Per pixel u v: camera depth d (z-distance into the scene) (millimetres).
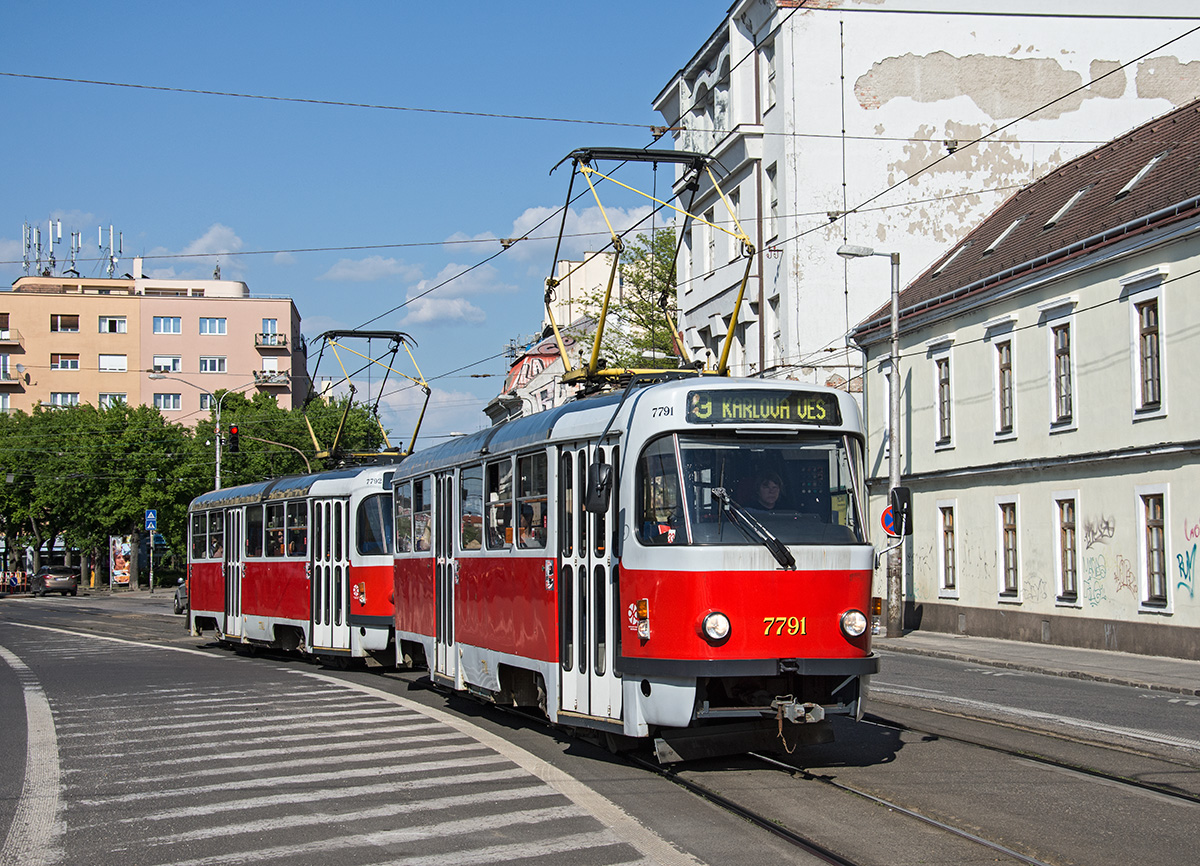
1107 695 16422
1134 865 7168
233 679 19078
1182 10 37469
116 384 91375
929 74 36594
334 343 24250
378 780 9992
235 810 8914
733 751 10281
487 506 13453
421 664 17391
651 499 10039
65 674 20391
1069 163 32125
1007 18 36969
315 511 20766
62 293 90812
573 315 70750
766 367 37062
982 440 28484
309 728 13242
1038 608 26156
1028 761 10578
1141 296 22859
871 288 35969
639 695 9945
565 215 16859
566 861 7223
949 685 17562
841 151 36125
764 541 9727
